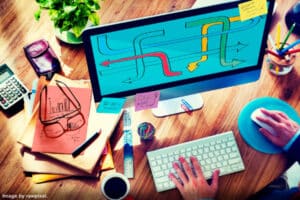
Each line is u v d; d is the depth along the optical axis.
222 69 1.26
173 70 1.21
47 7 1.30
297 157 1.33
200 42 1.15
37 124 1.32
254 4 1.09
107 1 1.58
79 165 1.27
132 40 1.09
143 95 1.26
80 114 1.34
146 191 1.28
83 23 1.30
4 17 1.53
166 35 1.10
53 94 1.36
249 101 1.43
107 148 1.32
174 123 1.39
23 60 1.46
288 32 1.45
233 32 1.15
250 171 1.32
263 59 1.34
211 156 1.32
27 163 1.28
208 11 1.07
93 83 1.18
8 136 1.34
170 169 1.30
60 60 1.46
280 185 1.74
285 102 1.43
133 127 1.38
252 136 1.37
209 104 1.42
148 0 1.59
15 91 1.38
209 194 1.26
